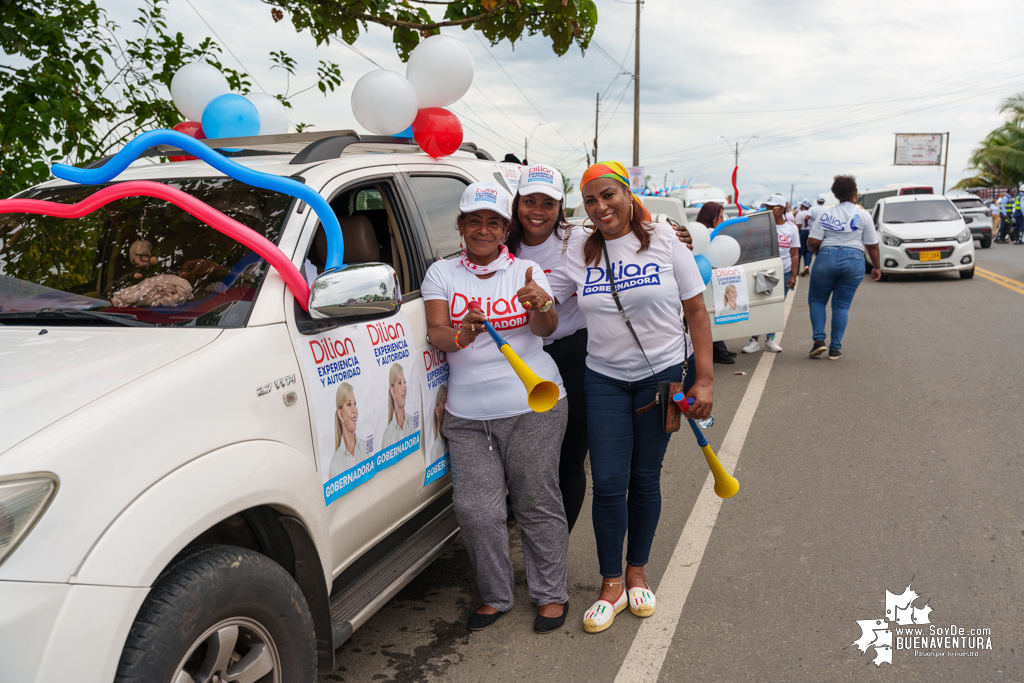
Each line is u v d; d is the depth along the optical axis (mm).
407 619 3266
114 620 1611
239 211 2588
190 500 1810
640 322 3010
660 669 2838
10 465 1589
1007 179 52312
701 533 3975
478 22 5605
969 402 6047
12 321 2369
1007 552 3590
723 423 5898
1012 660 2803
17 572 1525
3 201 2512
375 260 3107
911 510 4098
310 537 2230
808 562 3605
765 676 2770
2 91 5355
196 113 3912
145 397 1839
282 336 2262
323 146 2926
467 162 3916
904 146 67312
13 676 1487
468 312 2820
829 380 7043
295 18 5656
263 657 2053
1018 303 11336
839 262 7672
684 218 7906
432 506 3209
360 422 2527
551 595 3145
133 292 2375
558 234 3438
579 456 3514
